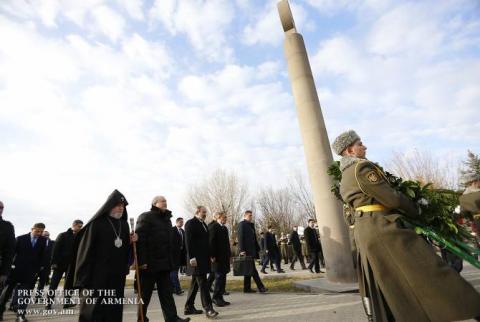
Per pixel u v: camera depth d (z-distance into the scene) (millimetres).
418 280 2355
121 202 4555
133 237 5000
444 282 2311
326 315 5316
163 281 5305
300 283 9109
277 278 12258
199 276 6129
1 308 7137
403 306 2375
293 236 16656
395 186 2865
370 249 2584
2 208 6422
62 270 8609
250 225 9305
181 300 8812
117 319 4184
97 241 4246
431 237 2693
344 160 3002
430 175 28703
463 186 5246
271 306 6680
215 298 7215
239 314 6137
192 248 6250
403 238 2502
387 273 2494
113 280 4199
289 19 10867
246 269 8812
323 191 9109
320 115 9766
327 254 8891
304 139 9727
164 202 5547
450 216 2867
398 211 2734
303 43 10562
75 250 4375
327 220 8945
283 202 48125
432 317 2270
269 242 14812
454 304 2236
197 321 5773
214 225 7430
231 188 41969
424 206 2797
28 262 7316
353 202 2832
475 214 4922
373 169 2750
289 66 10453
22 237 7492
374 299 2588
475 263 2598
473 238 3039
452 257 5617
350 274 8516
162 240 5277
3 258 6277
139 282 4973
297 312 5816
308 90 9906
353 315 5121
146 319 5227
